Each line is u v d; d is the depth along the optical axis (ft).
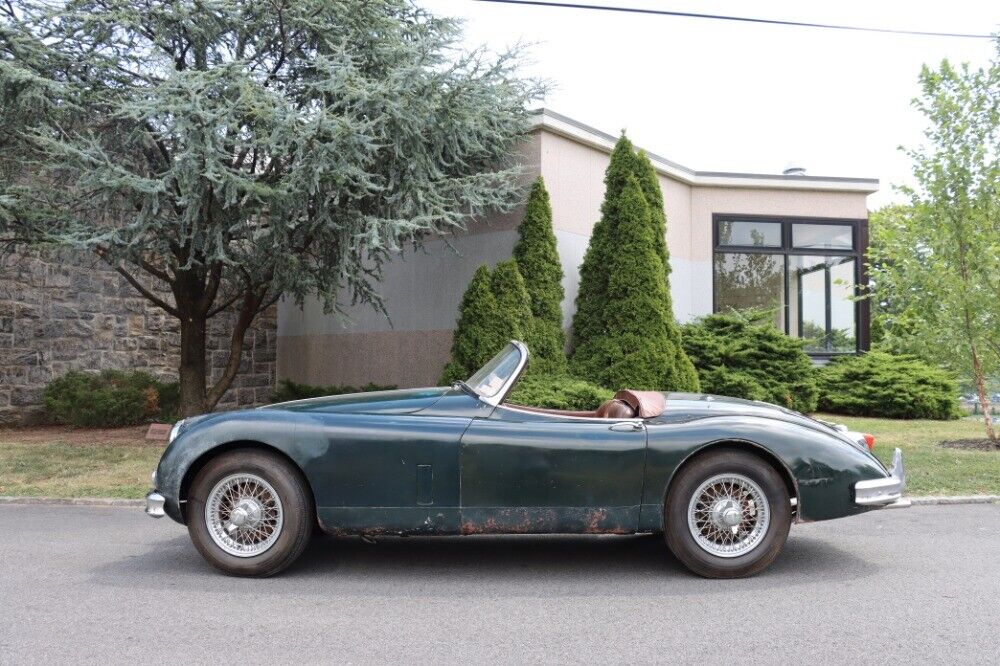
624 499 14.90
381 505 14.92
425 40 31.14
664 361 35.99
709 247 50.62
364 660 10.73
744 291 51.60
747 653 10.97
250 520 15.07
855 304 53.31
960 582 14.60
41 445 34.35
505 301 35.47
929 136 32.94
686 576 15.19
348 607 13.19
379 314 46.21
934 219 32.96
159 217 30.09
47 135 29.43
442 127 32.04
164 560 16.51
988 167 31.42
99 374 45.34
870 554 16.85
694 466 14.97
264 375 53.62
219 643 11.41
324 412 15.56
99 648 11.19
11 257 42.37
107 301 46.29
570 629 12.03
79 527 20.10
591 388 33.27
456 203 32.89
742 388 41.55
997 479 25.18
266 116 28.32
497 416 15.42
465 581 14.85
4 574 15.37
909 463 27.91
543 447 14.89
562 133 40.01
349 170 28.68
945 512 21.61
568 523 14.93
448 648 11.19
